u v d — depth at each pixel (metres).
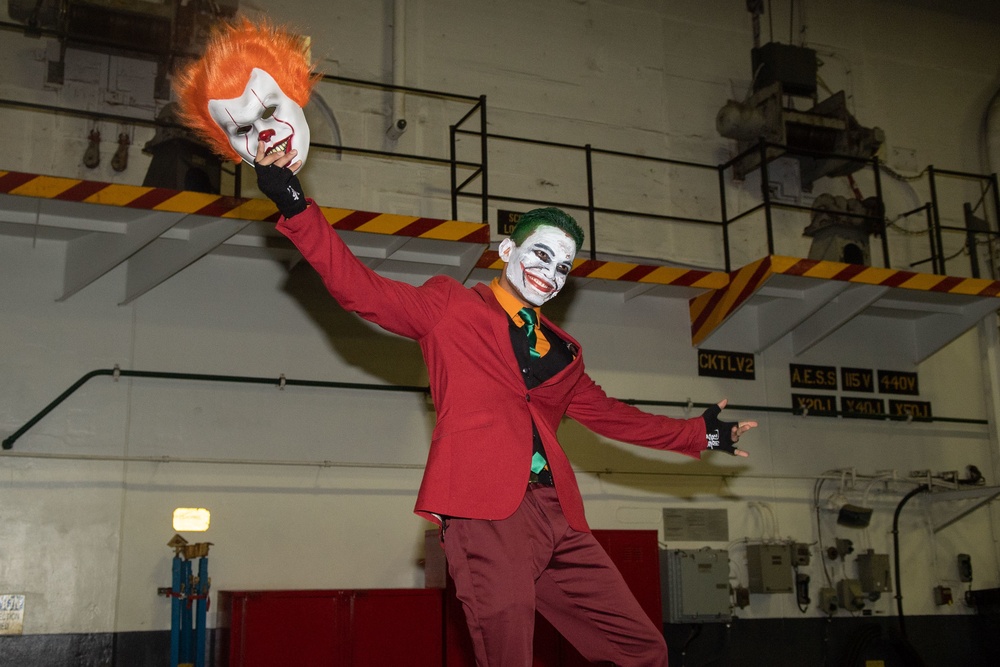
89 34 6.38
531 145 7.82
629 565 6.80
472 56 7.77
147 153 6.55
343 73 7.28
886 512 8.45
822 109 8.56
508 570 2.23
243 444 6.55
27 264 6.30
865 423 8.58
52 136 6.43
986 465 8.93
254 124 2.11
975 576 8.62
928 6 9.84
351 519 6.71
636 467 7.66
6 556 5.86
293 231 2.11
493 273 7.32
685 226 8.22
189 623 5.89
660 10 8.61
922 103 9.55
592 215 7.46
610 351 7.82
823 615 7.95
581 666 6.34
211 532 6.34
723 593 7.34
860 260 8.02
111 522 6.12
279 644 5.74
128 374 6.33
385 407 6.99
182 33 6.54
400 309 2.28
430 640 6.08
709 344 8.15
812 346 8.45
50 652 5.83
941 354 9.05
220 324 6.67
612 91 8.23
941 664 8.24
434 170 7.42
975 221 9.36
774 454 8.15
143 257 6.40
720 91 8.66
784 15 9.12
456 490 2.24
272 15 7.08
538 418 2.43
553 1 8.20
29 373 6.16
